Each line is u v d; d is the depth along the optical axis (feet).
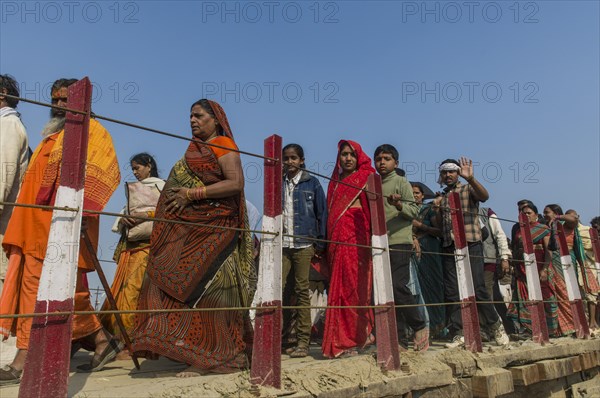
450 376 11.85
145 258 13.62
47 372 6.44
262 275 9.20
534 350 15.39
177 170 10.61
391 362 10.97
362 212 13.65
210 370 9.46
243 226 10.64
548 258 21.39
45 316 6.58
